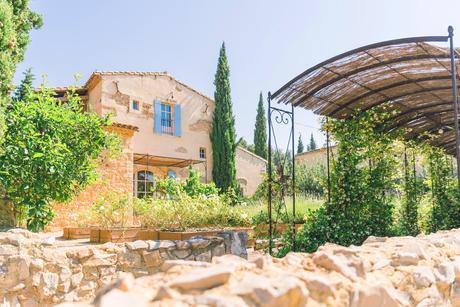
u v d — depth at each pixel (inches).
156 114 636.1
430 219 335.6
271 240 250.4
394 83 237.8
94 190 414.3
